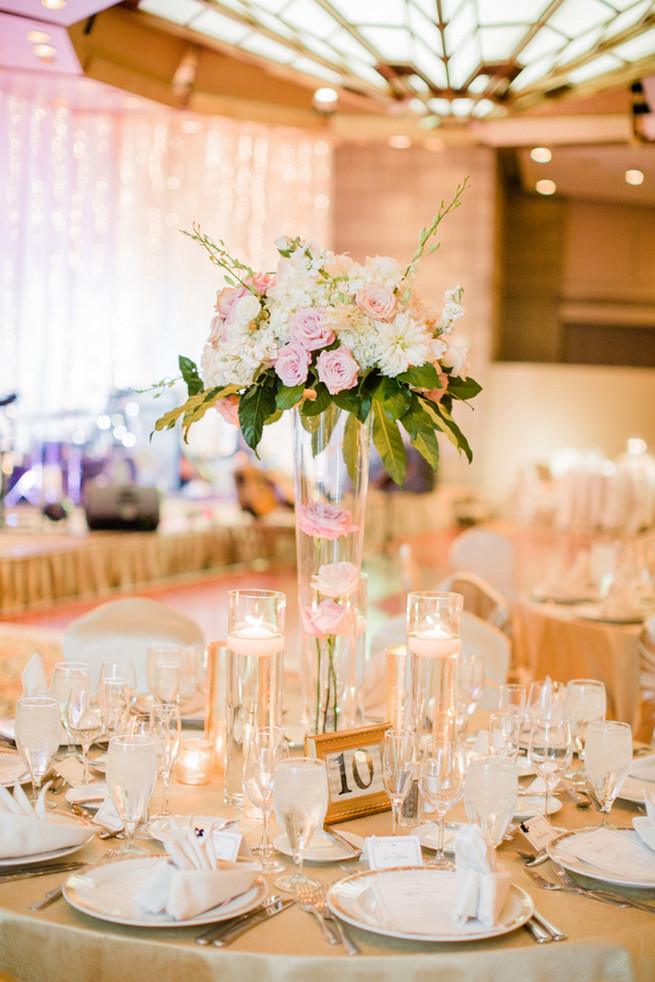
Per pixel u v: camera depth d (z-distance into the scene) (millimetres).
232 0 2910
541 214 17750
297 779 1511
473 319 15523
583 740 2039
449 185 15352
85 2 4090
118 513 9000
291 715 2510
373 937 1402
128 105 5145
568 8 2764
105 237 10938
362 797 1898
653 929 1461
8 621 6922
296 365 1955
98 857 1654
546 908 1521
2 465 8914
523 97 3430
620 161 14805
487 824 1529
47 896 1480
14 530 8852
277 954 1343
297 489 2092
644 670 3814
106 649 3127
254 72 4668
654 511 14492
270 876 1602
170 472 12273
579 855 1675
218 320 2086
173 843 1461
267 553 10508
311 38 3107
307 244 2018
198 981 1350
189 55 4617
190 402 2166
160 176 11617
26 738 1715
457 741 2135
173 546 9148
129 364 11477
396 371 1962
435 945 1380
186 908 1394
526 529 14750
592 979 1406
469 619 3369
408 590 5316
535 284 17875
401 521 12625
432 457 2096
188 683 2383
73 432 10234
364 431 2068
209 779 2070
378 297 1965
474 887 1420
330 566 2055
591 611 4184
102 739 2074
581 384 16406
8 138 9750
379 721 2369
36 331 10281
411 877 1549
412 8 2787
